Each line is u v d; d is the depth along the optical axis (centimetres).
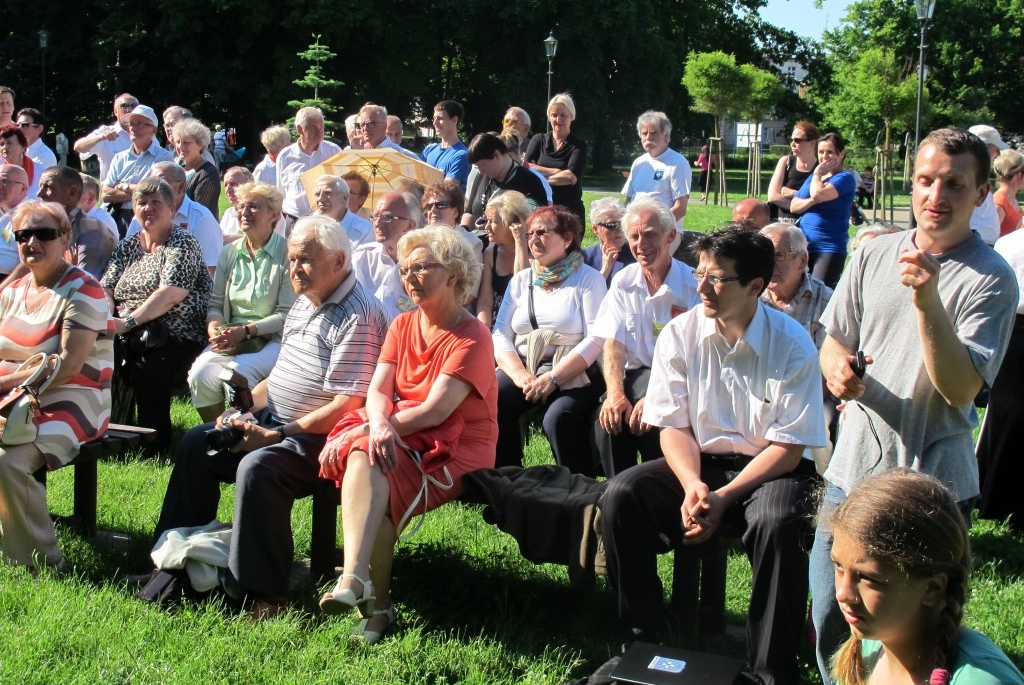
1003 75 4578
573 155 1039
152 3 3606
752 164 2994
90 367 486
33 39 3650
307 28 3581
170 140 1112
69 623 391
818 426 378
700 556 407
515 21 3859
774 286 530
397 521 409
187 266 643
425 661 379
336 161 852
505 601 432
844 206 926
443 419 421
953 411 317
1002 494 538
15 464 443
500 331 591
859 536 201
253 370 584
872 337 326
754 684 330
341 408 439
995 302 307
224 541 429
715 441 393
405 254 432
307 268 452
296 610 418
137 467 615
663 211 534
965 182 304
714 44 4931
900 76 2753
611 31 3881
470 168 1017
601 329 544
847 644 232
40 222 471
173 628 395
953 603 205
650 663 334
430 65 3931
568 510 412
